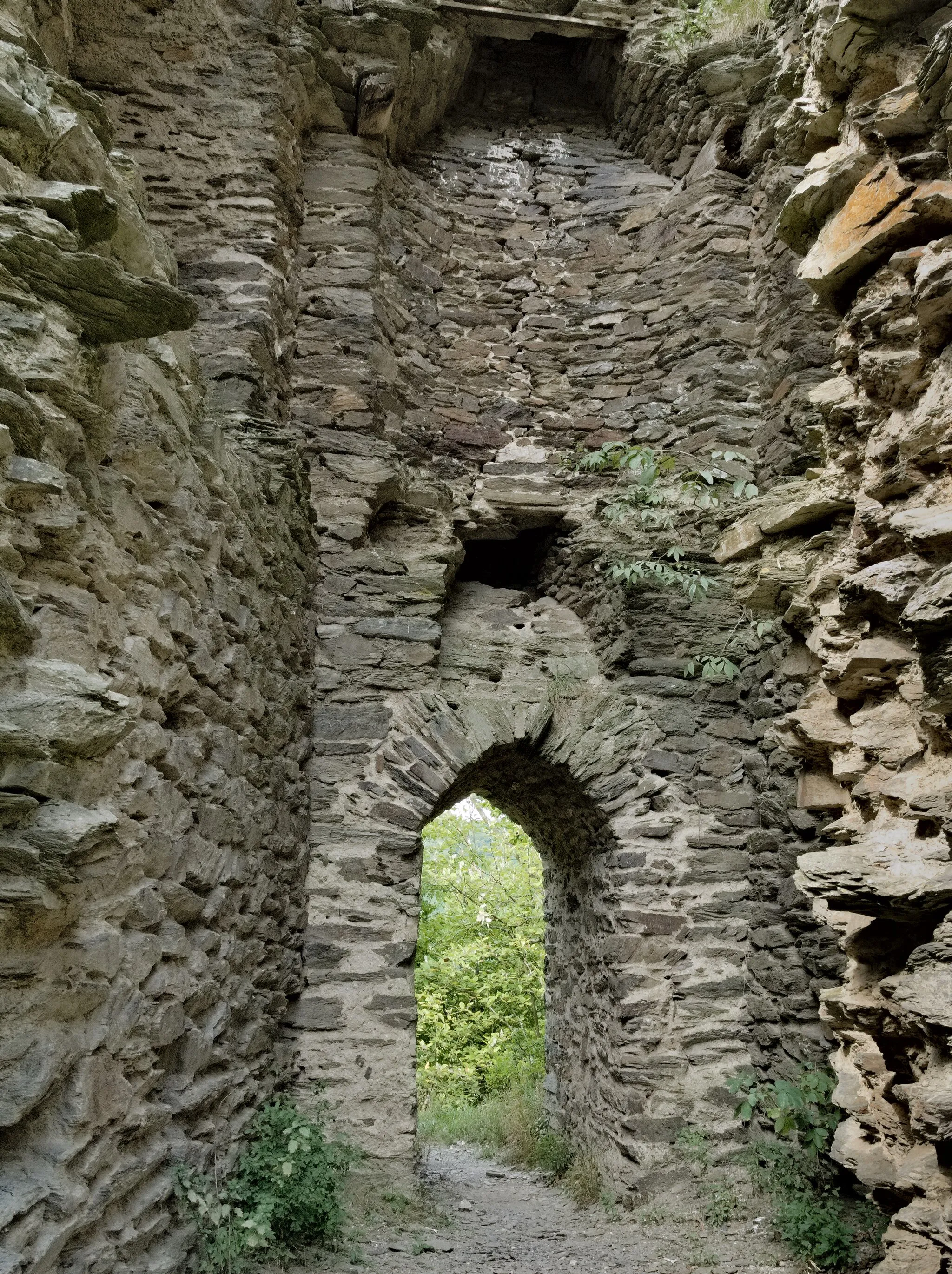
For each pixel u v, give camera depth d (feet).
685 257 25.79
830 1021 10.53
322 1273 13.61
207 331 20.40
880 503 10.25
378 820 20.53
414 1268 14.96
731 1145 19.52
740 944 20.92
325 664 21.30
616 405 25.81
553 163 28.27
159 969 10.62
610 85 28.25
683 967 20.65
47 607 8.29
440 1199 19.77
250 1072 15.07
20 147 8.31
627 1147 19.60
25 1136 7.78
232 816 13.71
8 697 7.43
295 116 23.44
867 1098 10.09
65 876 7.54
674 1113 19.66
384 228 25.20
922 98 10.12
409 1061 19.30
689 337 25.04
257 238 21.31
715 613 22.62
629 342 26.12
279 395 22.26
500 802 27.20
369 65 24.13
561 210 27.73
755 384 24.32
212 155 21.61
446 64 25.81
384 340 24.41
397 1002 19.60
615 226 27.30
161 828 10.71
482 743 21.40
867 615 10.05
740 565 17.33
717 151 25.80
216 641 13.17
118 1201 9.22
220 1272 11.20
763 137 24.66
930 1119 7.75
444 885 38.04
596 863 22.63
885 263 10.54
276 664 17.25
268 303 20.98
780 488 17.56
